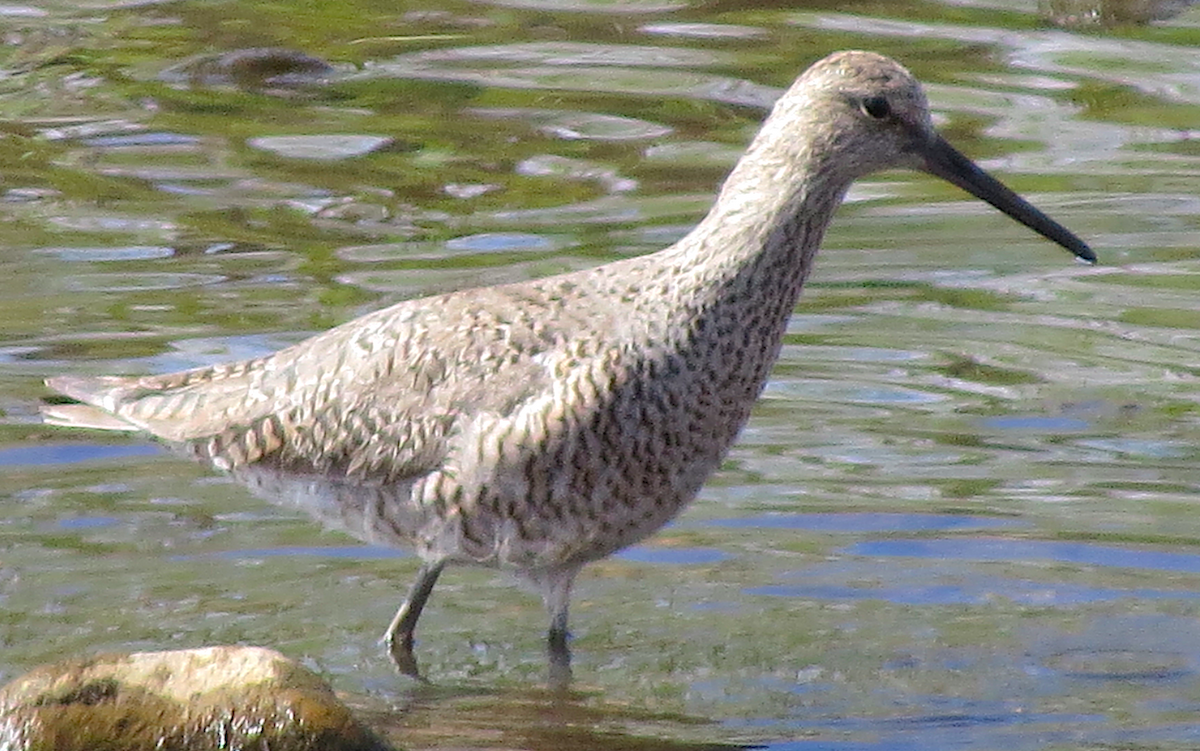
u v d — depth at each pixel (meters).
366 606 11.74
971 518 12.55
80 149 18.25
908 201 17.36
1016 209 11.55
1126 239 16.31
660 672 10.94
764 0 21.70
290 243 16.44
